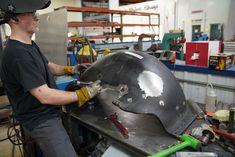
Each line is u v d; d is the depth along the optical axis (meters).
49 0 1.17
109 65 1.24
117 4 6.17
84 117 1.26
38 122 1.24
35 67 1.12
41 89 1.09
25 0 1.08
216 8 3.89
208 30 4.05
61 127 1.31
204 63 2.12
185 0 4.37
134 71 1.12
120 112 1.25
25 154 1.92
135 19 5.30
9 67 1.13
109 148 1.06
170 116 1.04
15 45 1.13
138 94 1.04
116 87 1.12
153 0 5.16
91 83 1.19
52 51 2.79
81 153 1.33
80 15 7.07
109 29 4.11
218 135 0.98
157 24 4.34
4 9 1.06
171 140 0.98
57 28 2.60
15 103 1.25
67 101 1.11
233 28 3.73
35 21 1.20
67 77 1.97
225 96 2.00
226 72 1.92
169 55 2.44
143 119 1.18
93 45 2.87
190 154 0.84
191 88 2.28
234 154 0.86
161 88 1.06
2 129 2.88
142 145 0.94
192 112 1.21
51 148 1.23
